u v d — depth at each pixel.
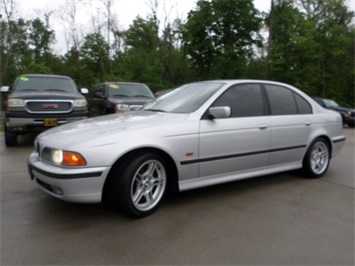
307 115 4.93
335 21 31.59
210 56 32.38
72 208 3.63
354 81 33.44
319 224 3.29
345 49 31.19
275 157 4.48
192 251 2.72
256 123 4.21
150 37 36.59
